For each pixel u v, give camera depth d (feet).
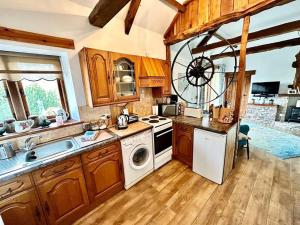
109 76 6.45
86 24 6.33
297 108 16.96
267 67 18.13
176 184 7.23
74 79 6.42
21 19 4.83
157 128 7.84
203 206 5.92
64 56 6.18
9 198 3.86
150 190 6.90
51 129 5.95
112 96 6.71
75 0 5.83
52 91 6.54
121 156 6.49
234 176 7.63
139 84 8.02
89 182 5.56
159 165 8.51
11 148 4.82
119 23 7.46
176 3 7.64
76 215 5.43
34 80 5.89
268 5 5.55
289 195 6.25
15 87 5.59
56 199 4.75
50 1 5.31
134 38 8.23
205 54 16.10
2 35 4.53
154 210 5.84
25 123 5.48
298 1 8.48
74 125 6.64
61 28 5.71
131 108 8.98
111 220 5.48
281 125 16.57
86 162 5.35
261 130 15.07
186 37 8.71
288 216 5.30
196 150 7.71
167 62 9.66
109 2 4.81
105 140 5.78
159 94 9.58
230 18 6.59
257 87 18.63
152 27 8.80
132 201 6.30
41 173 4.33
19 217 4.09
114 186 6.48
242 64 6.72
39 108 6.27
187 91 13.34
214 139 6.76
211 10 7.20
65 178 4.87
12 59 5.32
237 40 10.96
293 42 11.66
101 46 6.97
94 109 7.27
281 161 8.98
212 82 19.49
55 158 4.53
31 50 5.43
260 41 16.10
